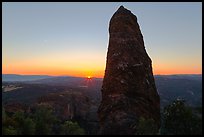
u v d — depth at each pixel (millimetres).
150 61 62656
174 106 51156
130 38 61000
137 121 51969
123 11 63781
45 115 67000
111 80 58656
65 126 57375
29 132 56812
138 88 57312
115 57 59969
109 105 56219
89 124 74688
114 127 52344
